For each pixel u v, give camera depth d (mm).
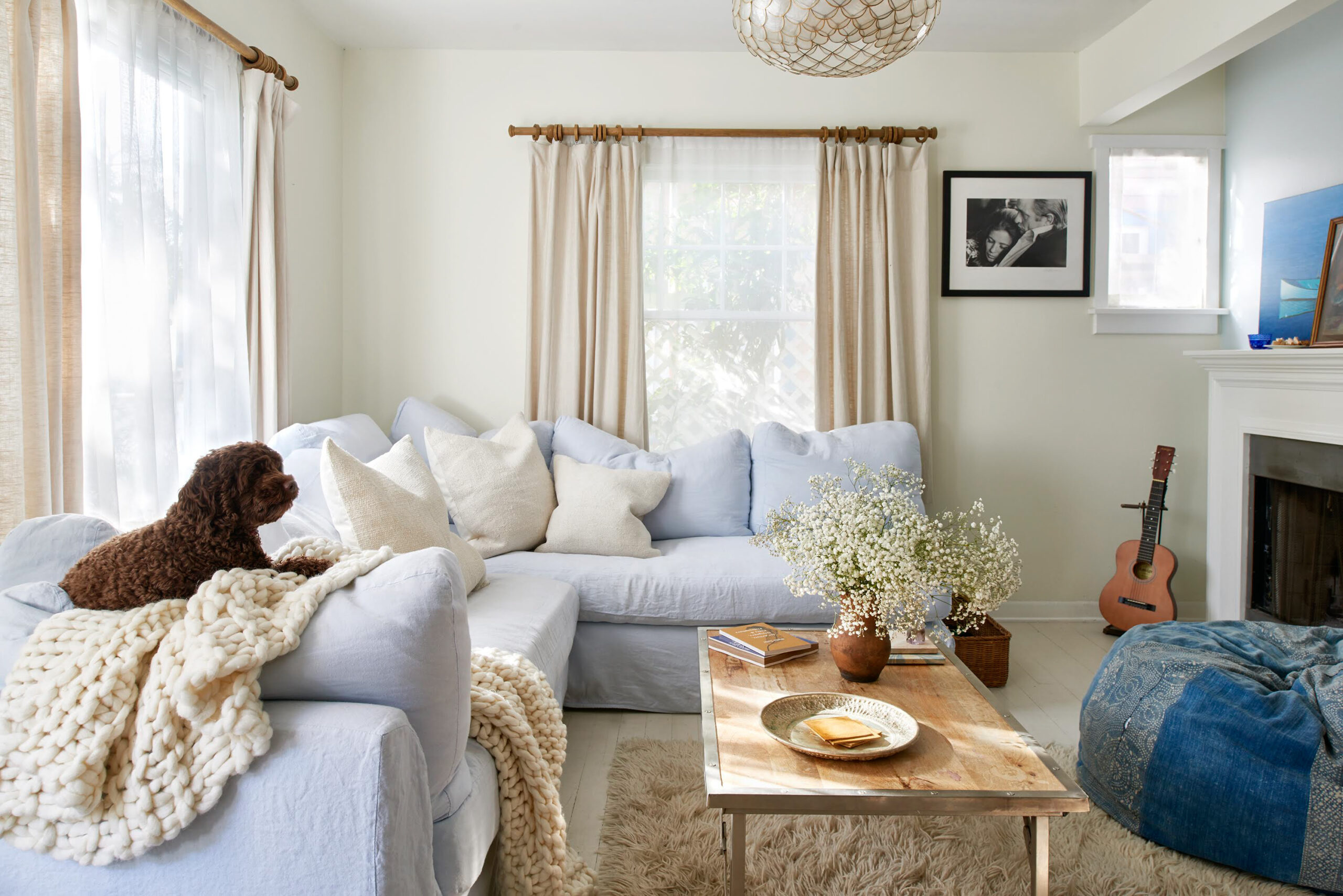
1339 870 1689
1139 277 3727
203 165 2447
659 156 3600
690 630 2738
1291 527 3084
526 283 3576
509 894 1489
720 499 3221
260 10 2883
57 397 1817
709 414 3668
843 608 1852
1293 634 2203
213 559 1231
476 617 2121
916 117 3662
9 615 1154
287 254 3033
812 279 3629
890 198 3541
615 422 3568
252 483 1245
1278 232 3316
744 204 3627
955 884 1748
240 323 2670
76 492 1879
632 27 3373
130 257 2096
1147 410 3736
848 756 1423
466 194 3633
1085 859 1841
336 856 1038
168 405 2213
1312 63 3146
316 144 3359
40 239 1751
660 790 2139
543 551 2977
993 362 3723
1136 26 3256
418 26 3373
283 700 1157
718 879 1760
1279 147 3332
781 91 3635
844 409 3564
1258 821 1761
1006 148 3684
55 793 1012
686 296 3639
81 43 1950
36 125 1739
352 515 2043
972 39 3525
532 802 1513
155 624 1110
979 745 1532
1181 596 3766
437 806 1253
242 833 1049
